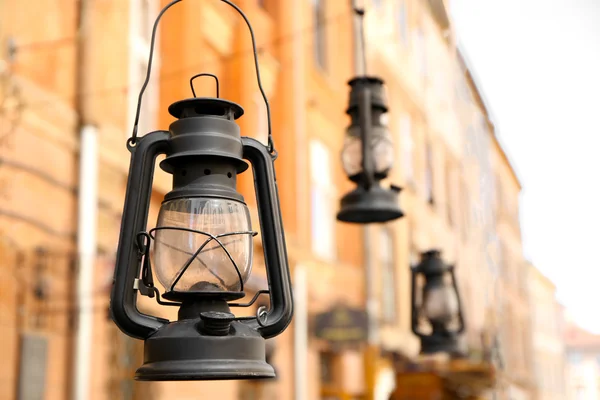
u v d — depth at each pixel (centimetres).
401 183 1411
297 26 1045
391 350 1172
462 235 1802
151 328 155
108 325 562
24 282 493
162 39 711
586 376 3972
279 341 889
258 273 786
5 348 474
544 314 2877
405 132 1494
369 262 1201
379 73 1355
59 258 526
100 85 593
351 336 962
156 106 687
